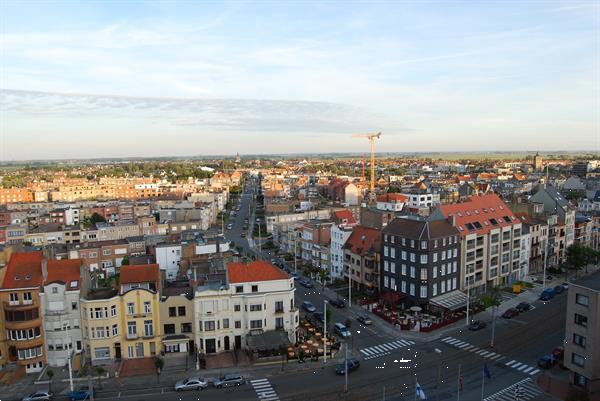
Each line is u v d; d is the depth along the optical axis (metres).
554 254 154.38
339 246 141.88
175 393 77.12
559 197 164.50
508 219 134.88
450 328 103.50
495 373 81.81
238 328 93.12
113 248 160.38
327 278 144.50
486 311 113.38
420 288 111.62
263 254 183.88
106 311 88.00
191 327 92.75
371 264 127.00
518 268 138.38
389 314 110.69
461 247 118.88
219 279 99.31
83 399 75.75
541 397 73.38
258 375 83.31
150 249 150.50
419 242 110.31
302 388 78.12
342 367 83.56
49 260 93.06
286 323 95.31
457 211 125.88
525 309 113.31
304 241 162.25
